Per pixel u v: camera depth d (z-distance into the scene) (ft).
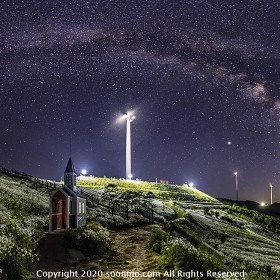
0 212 104.99
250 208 347.36
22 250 71.10
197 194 334.44
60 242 96.63
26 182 214.28
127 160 367.86
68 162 137.18
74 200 119.24
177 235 129.59
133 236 115.75
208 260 81.82
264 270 110.73
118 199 209.97
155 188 313.94
